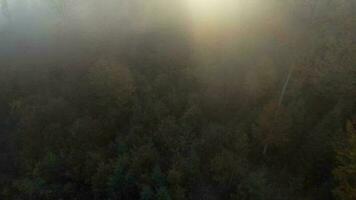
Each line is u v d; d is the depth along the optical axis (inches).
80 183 869.2
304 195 791.7
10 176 956.0
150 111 945.5
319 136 775.7
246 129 905.5
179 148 871.1
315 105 877.2
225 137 889.5
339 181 697.6
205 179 837.2
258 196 764.0
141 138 895.7
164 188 761.6
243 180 793.6
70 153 902.4
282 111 832.3
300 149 831.1
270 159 876.6
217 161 825.5
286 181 830.5
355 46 895.7
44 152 933.2
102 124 959.6
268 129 841.5
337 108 781.9
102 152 895.1
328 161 768.9
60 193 850.8
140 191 794.8
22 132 1011.9
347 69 845.2
